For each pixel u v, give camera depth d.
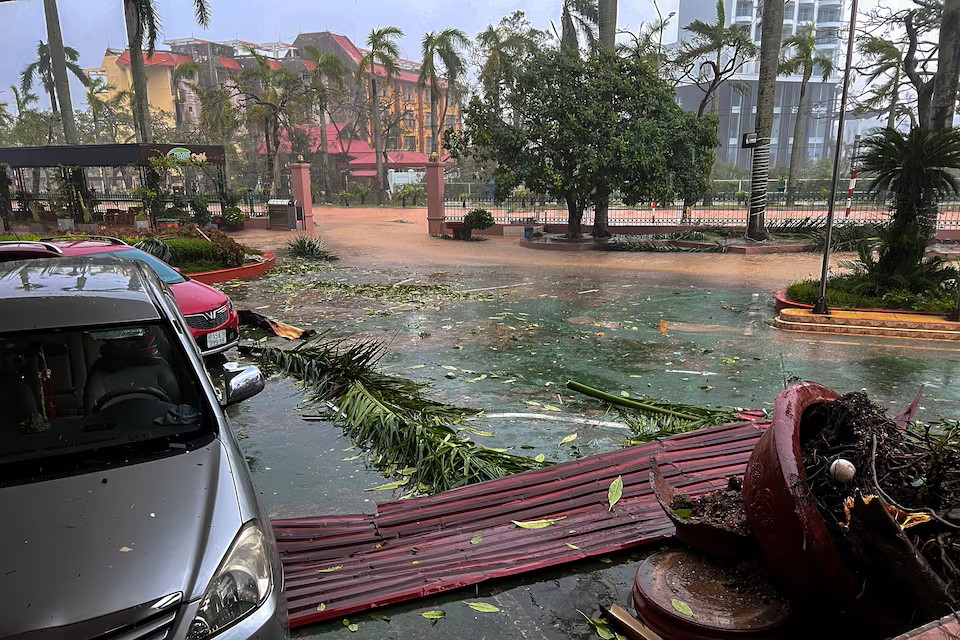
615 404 6.11
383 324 9.70
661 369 7.35
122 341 3.36
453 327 9.49
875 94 38.41
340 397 6.11
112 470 2.67
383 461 4.90
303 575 3.39
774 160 80.69
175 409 3.12
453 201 40.16
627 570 3.53
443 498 4.19
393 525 3.90
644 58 20.22
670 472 4.55
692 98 81.69
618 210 33.50
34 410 3.00
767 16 18.86
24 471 2.67
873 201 30.91
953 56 16.69
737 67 31.86
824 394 3.27
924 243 10.47
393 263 16.94
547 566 3.48
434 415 5.61
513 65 19.36
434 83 42.84
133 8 26.77
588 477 4.47
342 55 73.88
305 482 4.59
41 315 3.27
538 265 16.50
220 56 72.69
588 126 18.38
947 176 10.19
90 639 2.00
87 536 2.29
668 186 18.06
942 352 8.09
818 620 2.90
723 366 7.48
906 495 2.91
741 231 21.44
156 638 2.07
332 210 38.78
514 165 19.61
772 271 15.24
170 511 2.44
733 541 3.17
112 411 3.06
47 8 32.59
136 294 3.60
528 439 5.35
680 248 19.55
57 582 2.10
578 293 12.39
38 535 2.28
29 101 56.62
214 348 7.36
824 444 2.97
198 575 2.22
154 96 70.94
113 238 8.55
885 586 2.54
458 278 14.39
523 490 4.30
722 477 4.50
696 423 5.50
